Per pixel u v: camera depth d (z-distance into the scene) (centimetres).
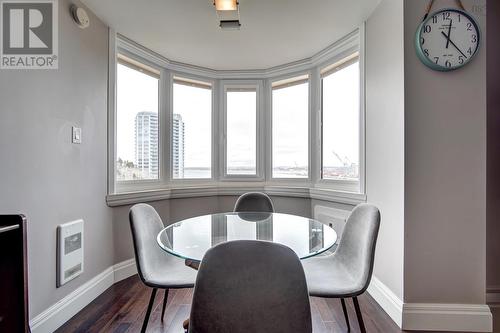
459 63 169
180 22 227
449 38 170
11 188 147
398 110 180
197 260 120
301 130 323
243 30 241
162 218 292
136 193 254
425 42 171
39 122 164
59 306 175
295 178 325
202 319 84
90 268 209
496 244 199
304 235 158
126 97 264
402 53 174
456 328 168
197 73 330
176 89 322
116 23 228
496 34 201
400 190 177
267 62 317
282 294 84
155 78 299
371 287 215
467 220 170
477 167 170
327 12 214
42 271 164
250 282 84
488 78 201
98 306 200
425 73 172
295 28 238
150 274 150
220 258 85
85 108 204
